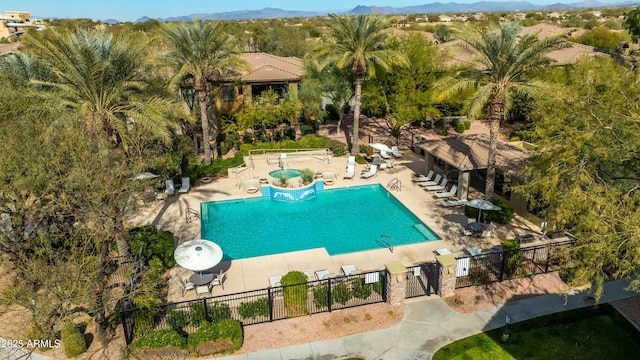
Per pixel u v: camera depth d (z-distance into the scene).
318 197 28.77
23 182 13.61
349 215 25.98
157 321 16.08
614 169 16.53
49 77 25.83
